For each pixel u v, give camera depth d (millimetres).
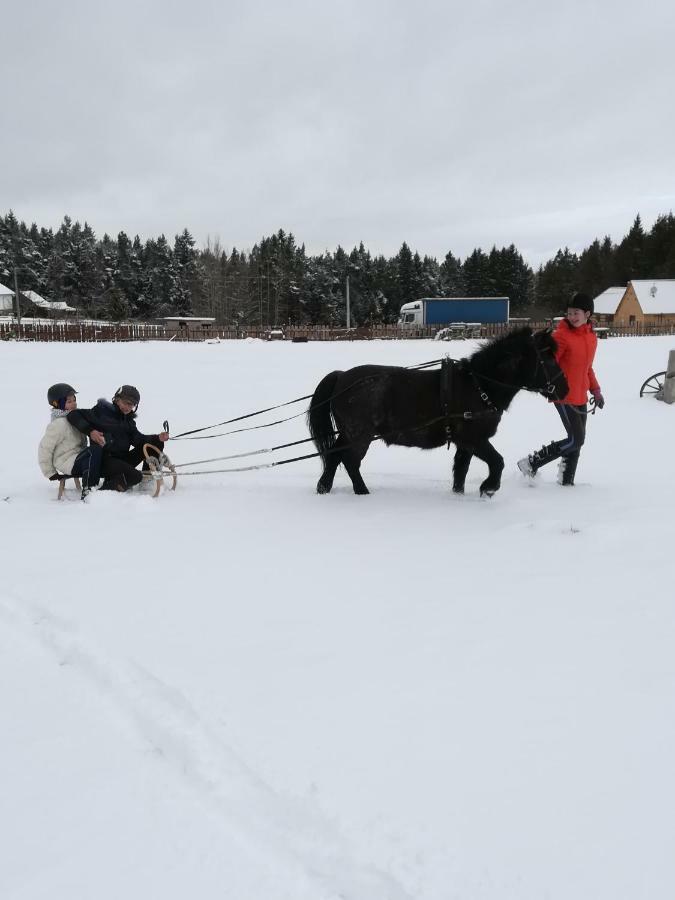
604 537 4832
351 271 81500
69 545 4992
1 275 78188
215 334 39156
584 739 2504
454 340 38531
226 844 2086
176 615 3672
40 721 2756
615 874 1893
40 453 6543
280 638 3381
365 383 6395
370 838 2055
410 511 5957
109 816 2205
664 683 2887
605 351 25297
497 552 4695
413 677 2975
